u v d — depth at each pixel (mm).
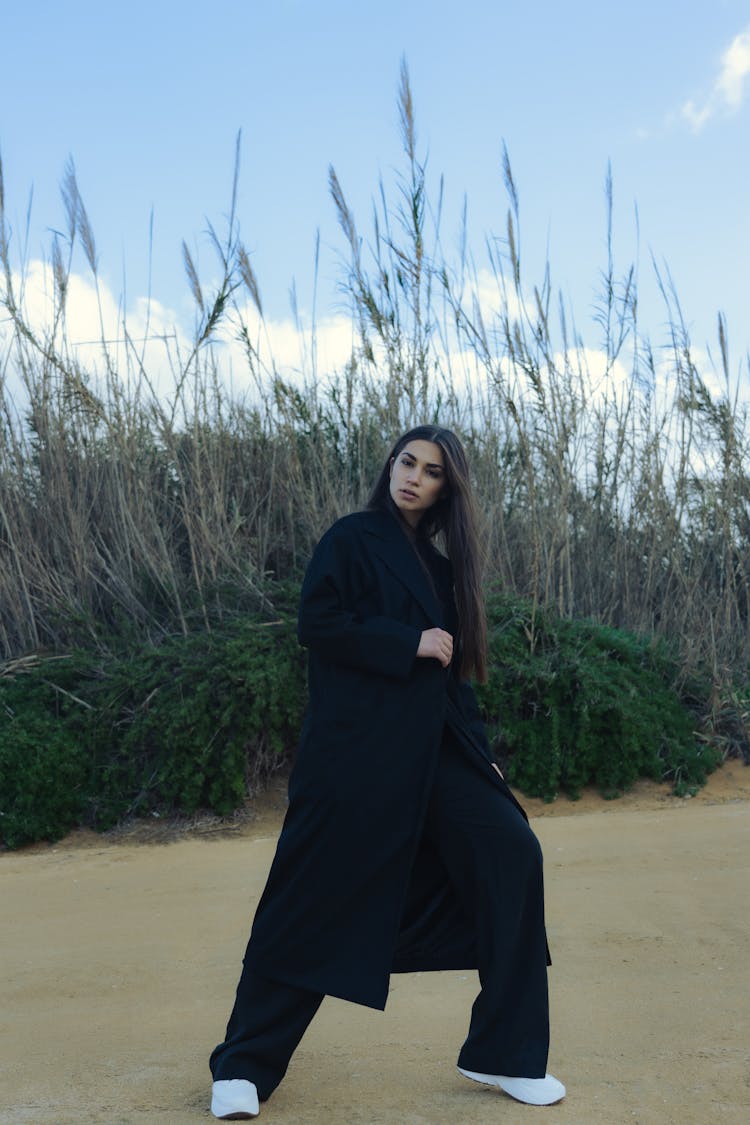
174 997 3525
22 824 6332
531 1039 2596
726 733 7598
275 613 7465
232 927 4383
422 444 2889
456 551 2906
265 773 6988
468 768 2723
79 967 3895
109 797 6641
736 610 8570
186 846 6137
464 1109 2510
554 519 8250
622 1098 2562
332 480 8469
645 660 8000
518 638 7555
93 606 8117
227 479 8523
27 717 6895
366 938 2584
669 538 8555
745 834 5672
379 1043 3088
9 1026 3275
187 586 8023
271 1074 2568
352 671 2711
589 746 6961
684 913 4270
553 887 4801
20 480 8117
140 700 6969
